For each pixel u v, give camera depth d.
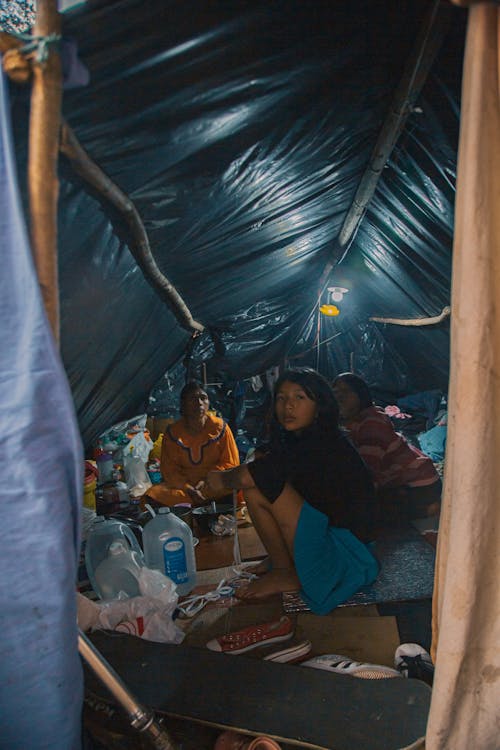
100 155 1.34
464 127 1.11
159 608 2.33
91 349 2.35
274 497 2.54
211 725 1.73
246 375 6.14
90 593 2.84
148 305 2.77
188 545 2.89
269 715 1.75
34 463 1.09
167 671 1.97
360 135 2.13
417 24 1.41
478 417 1.16
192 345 4.71
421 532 3.34
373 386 6.91
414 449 3.71
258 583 2.69
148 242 1.99
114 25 1.02
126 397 3.83
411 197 2.59
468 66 1.09
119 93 1.17
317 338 6.69
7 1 1.49
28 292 1.04
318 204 2.77
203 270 2.78
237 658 2.03
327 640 2.30
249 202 2.16
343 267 5.32
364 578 2.60
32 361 1.06
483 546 1.20
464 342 1.15
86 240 1.67
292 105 1.61
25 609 1.14
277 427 2.92
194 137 1.48
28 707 1.19
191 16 1.08
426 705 1.73
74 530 1.17
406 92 1.67
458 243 1.17
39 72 0.98
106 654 2.07
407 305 4.67
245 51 1.26
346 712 1.74
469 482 1.18
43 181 1.02
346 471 2.65
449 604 1.23
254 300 4.50
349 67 1.55
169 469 3.97
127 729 1.74
